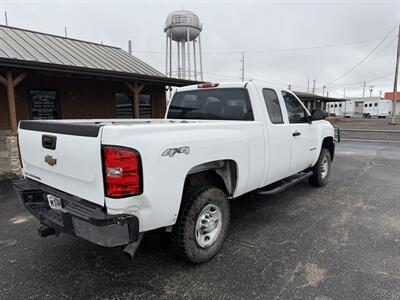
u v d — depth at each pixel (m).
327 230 3.80
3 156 8.76
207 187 3.04
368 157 9.76
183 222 2.81
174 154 2.52
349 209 4.61
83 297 2.48
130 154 2.22
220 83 4.12
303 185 6.08
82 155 2.34
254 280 2.71
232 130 3.23
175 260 3.08
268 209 4.62
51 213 2.79
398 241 3.48
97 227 2.20
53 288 2.61
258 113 3.75
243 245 3.39
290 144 4.33
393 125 28.67
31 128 2.97
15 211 4.61
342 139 15.83
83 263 3.03
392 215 4.34
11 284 2.67
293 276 2.76
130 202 2.27
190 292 2.54
